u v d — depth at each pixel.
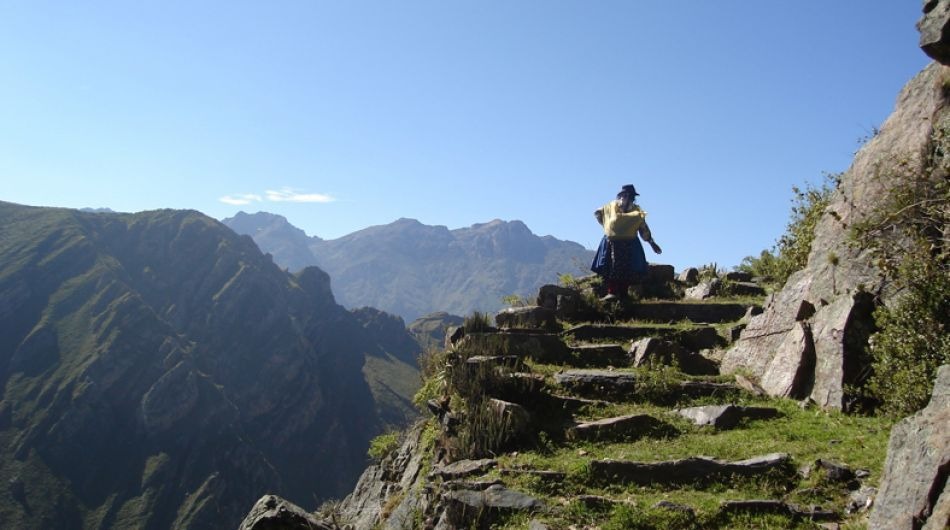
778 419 7.13
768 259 14.30
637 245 12.03
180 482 99.19
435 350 11.08
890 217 7.43
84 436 99.69
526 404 7.95
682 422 7.41
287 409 130.88
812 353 7.79
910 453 4.08
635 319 11.58
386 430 12.70
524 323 10.88
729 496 5.65
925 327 6.43
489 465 6.90
